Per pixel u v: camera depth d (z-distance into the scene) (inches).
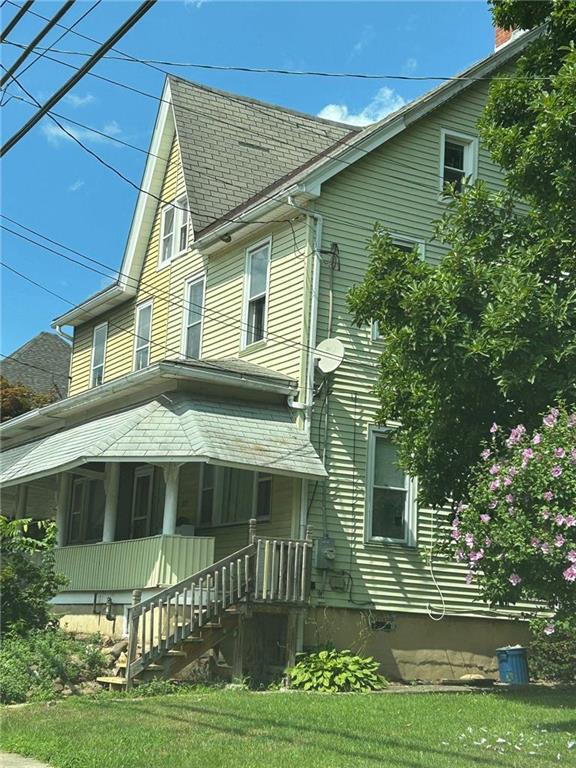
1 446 1008.2
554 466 421.1
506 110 572.4
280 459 652.7
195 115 939.3
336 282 724.0
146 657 564.7
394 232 756.0
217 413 672.4
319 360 700.0
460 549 465.4
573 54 500.4
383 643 689.6
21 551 655.8
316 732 417.1
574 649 705.0
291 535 672.4
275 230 764.0
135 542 665.0
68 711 482.3
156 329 948.0
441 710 488.7
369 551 698.2
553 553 413.1
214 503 768.9
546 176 518.9
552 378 493.0
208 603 587.8
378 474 717.3
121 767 352.2
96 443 645.9
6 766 363.3
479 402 533.6
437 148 793.6
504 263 543.2
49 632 634.2
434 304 522.0
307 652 643.5
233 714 466.0
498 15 573.6
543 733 418.0
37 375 1509.6
